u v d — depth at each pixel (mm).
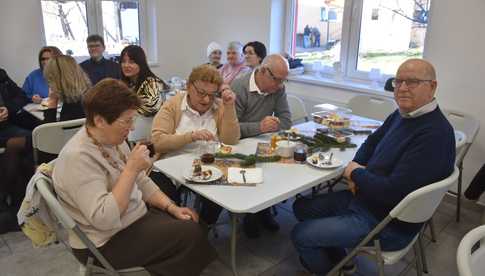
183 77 5180
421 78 1632
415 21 3264
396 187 1633
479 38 2707
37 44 4109
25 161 2652
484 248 1121
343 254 1938
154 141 2076
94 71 3990
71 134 2330
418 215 1519
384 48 3533
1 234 2453
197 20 4895
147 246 1438
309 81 3873
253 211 1454
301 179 1707
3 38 3893
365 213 1769
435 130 1612
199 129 2129
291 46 4254
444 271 2234
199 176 1673
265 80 2385
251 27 4277
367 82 3680
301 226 1783
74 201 1352
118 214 1336
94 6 4477
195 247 1482
